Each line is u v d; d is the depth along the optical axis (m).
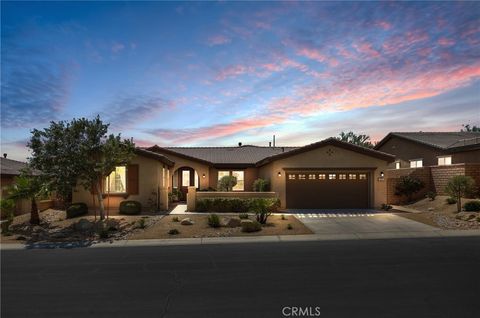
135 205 19.78
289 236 14.02
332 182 21.94
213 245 12.66
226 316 5.84
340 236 13.88
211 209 20.83
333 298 6.58
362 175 22.03
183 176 28.67
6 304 6.59
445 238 13.16
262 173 26.59
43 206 21.30
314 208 21.73
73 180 16.47
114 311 6.16
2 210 16.55
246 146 33.25
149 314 6.00
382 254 10.38
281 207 21.62
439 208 19.72
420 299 6.46
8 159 26.17
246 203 20.64
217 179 28.22
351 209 21.47
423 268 8.64
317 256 10.24
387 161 21.84
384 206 21.14
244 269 8.83
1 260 10.62
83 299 6.80
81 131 16.70
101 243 13.47
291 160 21.84
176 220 17.62
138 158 21.12
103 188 20.86
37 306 6.46
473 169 20.97
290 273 8.34
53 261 10.38
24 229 16.30
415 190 23.50
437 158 27.11
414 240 12.83
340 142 21.73
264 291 7.04
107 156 16.83
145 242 13.49
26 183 16.67
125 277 8.34
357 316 5.73
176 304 6.43
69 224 17.11
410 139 29.55
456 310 5.92
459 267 8.73
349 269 8.63
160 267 9.30
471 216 16.50
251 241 13.23
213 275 8.34
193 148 32.47
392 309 5.99
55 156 16.08
